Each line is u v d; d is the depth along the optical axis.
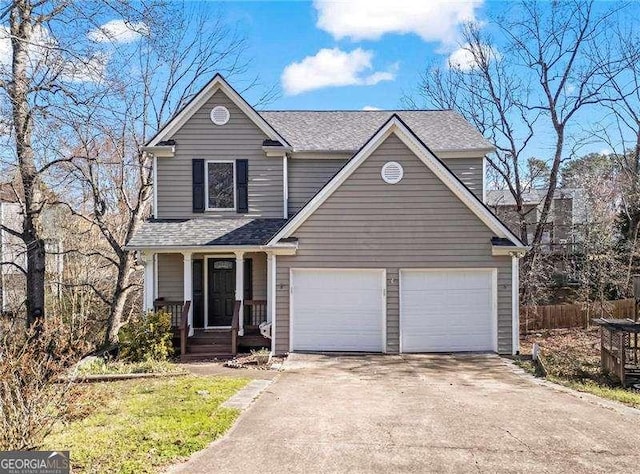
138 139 21.33
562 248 30.31
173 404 8.33
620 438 6.79
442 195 14.05
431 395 9.39
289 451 6.16
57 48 10.18
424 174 14.05
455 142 16.92
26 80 11.63
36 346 8.03
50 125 11.97
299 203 16.91
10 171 15.85
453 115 19.36
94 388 9.68
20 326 16.12
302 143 17.06
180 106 22.33
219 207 16.19
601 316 21.28
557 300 26.36
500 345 14.13
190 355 14.10
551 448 6.37
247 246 14.58
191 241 14.73
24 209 16.45
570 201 34.25
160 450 6.10
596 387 10.90
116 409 7.98
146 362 12.43
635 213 24.72
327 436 6.75
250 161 16.16
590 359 15.01
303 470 5.58
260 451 6.14
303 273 14.28
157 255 15.79
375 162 14.09
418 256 14.08
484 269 14.11
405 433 6.93
